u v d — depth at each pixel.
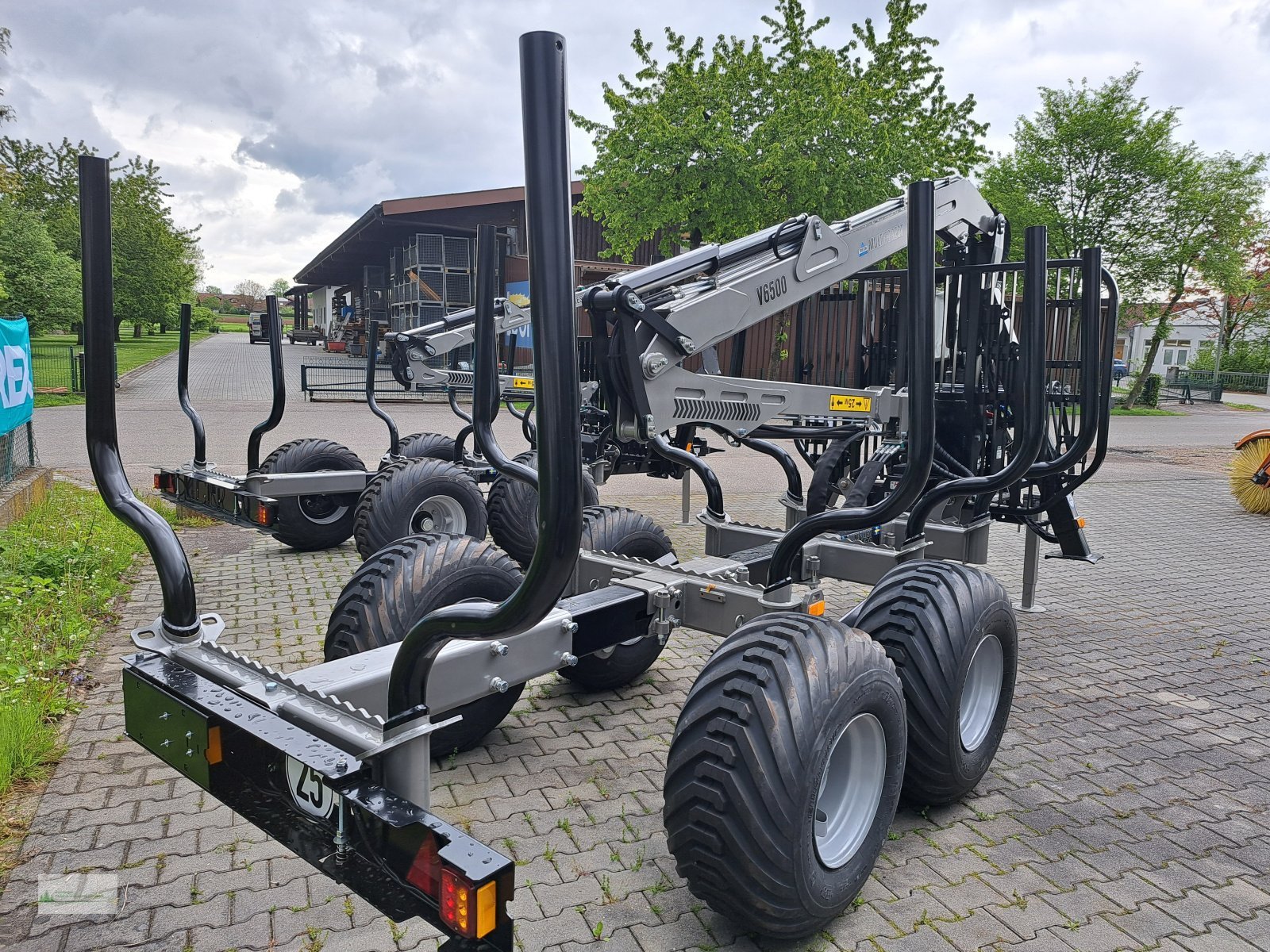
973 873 2.84
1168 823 3.21
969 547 5.06
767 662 2.29
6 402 6.93
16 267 26.33
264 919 2.46
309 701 2.12
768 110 15.06
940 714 2.90
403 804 1.73
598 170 16.48
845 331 6.04
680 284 3.33
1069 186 25.42
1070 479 5.50
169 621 2.45
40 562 5.41
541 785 3.29
